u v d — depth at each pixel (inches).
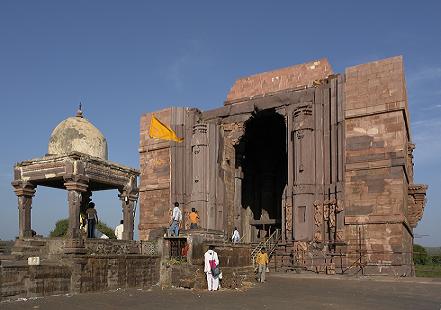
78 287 587.5
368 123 1166.3
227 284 786.8
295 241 1202.0
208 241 800.9
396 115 1131.9
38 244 618.2
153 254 753.6
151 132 1450.5
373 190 1134.4
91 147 660.1
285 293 728.3
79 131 658.8
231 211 1482.5
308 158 1234.0
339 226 1158.3
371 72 1178.6
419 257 2079.2
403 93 1135.6
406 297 687.7
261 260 923.4
